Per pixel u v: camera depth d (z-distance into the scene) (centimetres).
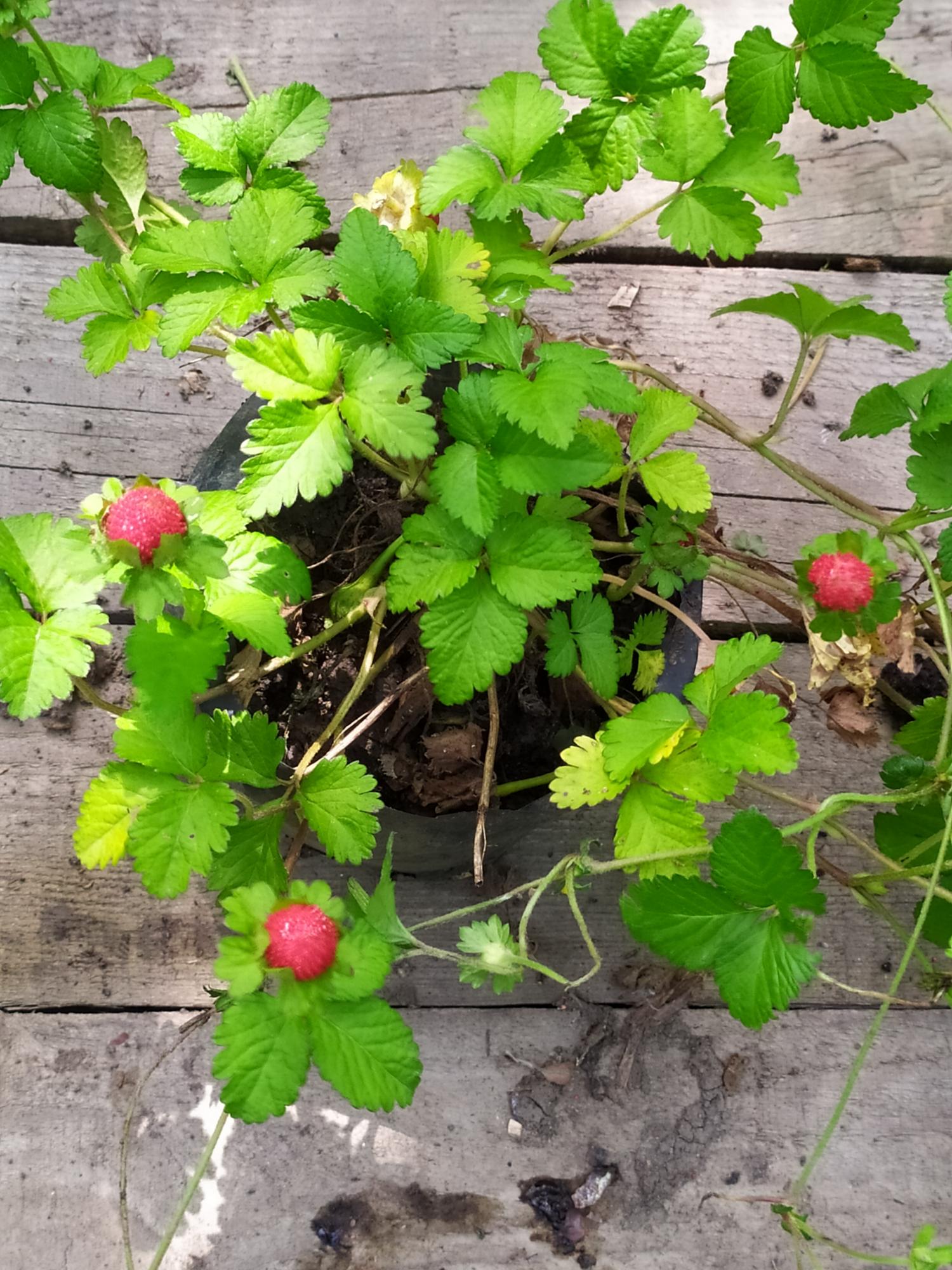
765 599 37
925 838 35
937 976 35
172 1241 39
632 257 44
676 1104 41
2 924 41
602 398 29
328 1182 40
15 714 29
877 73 32
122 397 43
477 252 30
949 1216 41
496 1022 41
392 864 36
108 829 30
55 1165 40
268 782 31
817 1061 42
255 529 34
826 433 43
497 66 44
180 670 28
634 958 42
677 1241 40
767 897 30
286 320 38
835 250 44
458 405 29
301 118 31
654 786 32
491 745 33
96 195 41
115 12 44
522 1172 40
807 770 42
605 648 32
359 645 34
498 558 30
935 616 38
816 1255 40
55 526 30
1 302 43
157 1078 40
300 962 27
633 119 32
